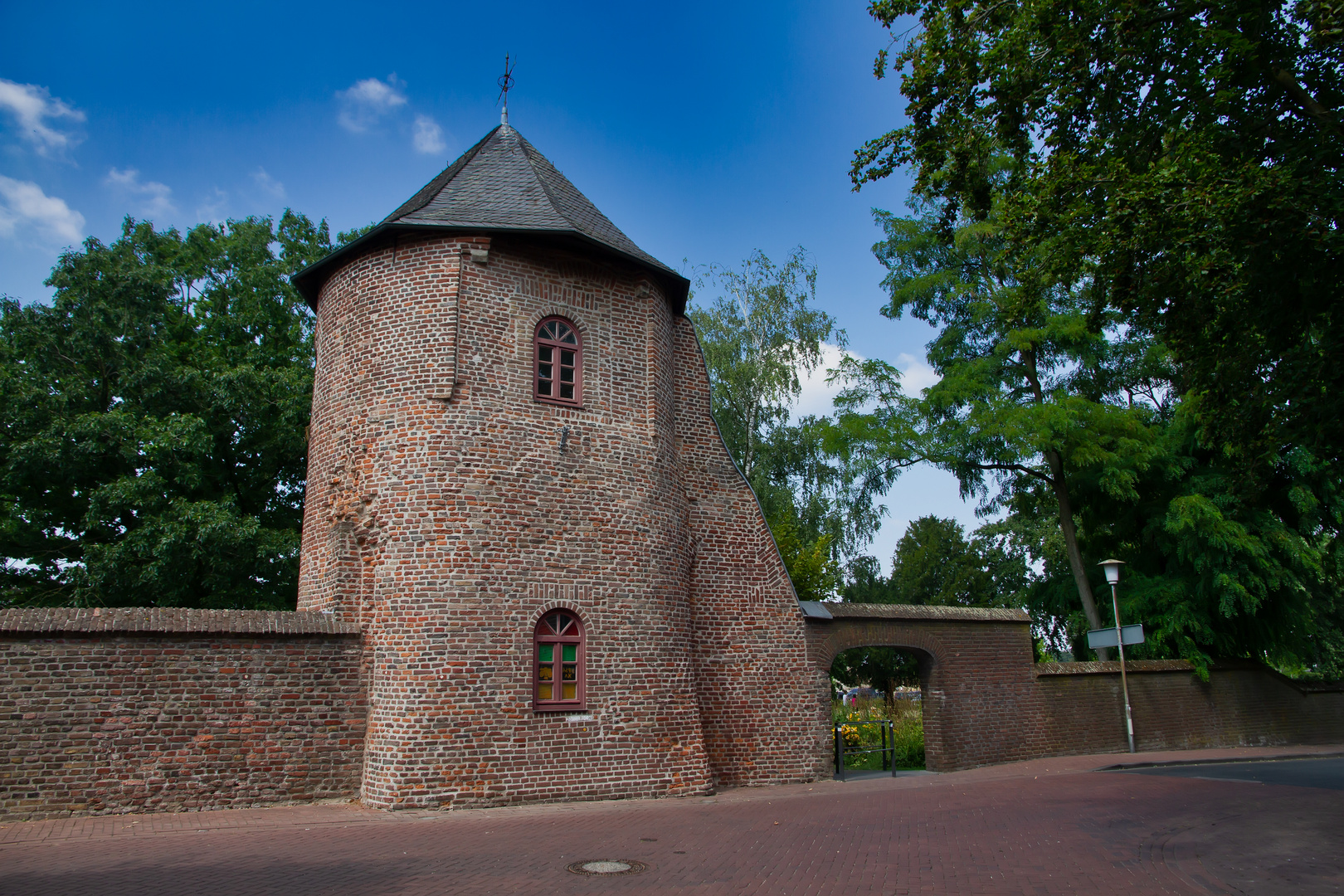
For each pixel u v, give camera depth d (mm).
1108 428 23656
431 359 14328
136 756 11828
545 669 13977
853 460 25766
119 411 20719
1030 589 27641
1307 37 10703
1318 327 12297
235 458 24375
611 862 8539
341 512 14578
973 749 18797
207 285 26766
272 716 12781
